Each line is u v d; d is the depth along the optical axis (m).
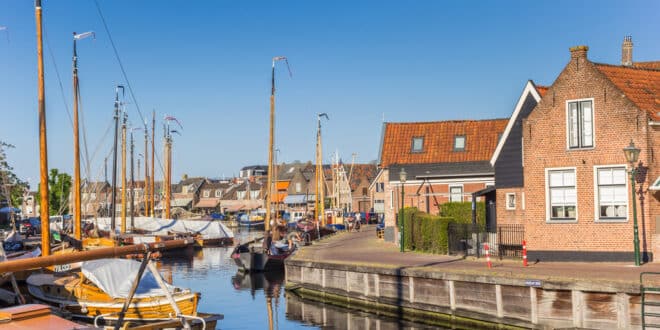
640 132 25.66
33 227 76.81
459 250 32.22
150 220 74.31
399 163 47.38
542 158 27.69
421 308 25.98
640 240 25.67
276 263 44.78
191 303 22.89
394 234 47.47
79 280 25.44
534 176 27.83
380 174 88.06
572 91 27.12
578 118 27.08
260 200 140.62
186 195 154.00
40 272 28.97
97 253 14.10
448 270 25.02
